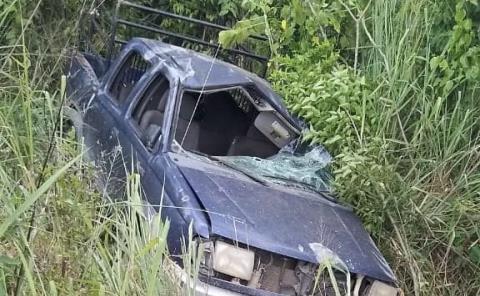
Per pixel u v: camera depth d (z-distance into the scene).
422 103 7.31
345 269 5.45
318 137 6.93
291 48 8.50
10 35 7.07
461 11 7.32
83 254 4.39
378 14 7.91
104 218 4.69
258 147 7.14
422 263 6.71
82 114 7.28
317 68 7.55
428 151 7.23
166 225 4.56
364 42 8.28
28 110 4.58
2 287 3.84
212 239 5.21
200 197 5.53
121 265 4.41
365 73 7.83
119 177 6.29
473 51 7.30
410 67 7.36
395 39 7.66
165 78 6.73
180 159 6.01
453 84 7.40
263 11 8.21
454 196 7.00
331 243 5.71
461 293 6.82
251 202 5.77
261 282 5.34
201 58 7.08
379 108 7.29
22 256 3.78
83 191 4.95
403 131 7.21
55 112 5.84
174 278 4.54
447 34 7.59
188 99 6.84
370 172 6.52
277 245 5.36
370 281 5.64
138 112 6.75
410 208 6.75
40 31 7.98
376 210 6.54
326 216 6.10
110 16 9.62
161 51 7.07
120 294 4.10
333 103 7.12
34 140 5.02
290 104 7.28
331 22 8.07
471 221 6.82
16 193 4.49
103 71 7.82
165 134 6.17
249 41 9.50
